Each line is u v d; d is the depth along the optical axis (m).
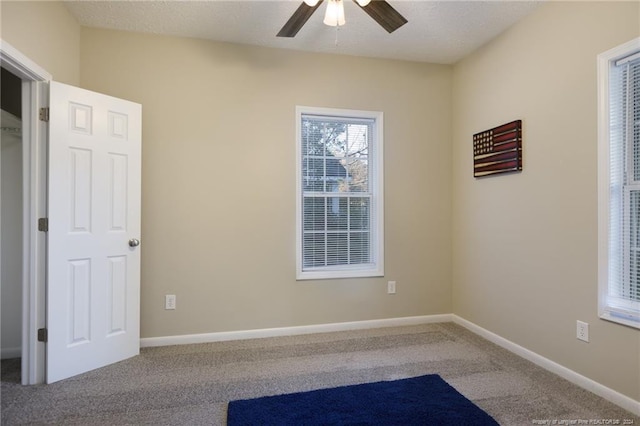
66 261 2.27
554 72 2.35
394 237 3.37
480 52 3.10
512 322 2.73
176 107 2.89
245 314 3.03
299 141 3.14
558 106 2.32
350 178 3.36
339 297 3.24
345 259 3.34
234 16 2.60
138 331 2.67
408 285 3.41
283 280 3.11
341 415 1.85
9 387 2.14
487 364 2.50
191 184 2.92
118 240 2.54
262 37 2.91
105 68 2.76
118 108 2.54
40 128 2.20
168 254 2.87
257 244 3.05
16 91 2.65
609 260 2.02
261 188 3.06
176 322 2.89
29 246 2.19
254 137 3.04
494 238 2.93
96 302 2.42
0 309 2.54
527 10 2.51
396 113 3.38
